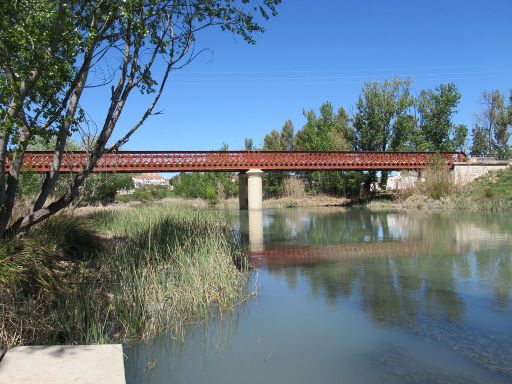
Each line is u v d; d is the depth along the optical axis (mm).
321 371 5273
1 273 5973
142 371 5355
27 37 6578
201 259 9398
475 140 66438
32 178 12523
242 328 6867
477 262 11852
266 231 21266
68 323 6012
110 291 7770
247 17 9141
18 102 6621
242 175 43188
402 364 5414
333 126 56031
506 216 25703
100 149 8359
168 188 78125
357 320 7152
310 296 8719
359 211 35250
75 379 4051
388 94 51531
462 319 7074
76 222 10867
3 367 4301
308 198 51562
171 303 7656
